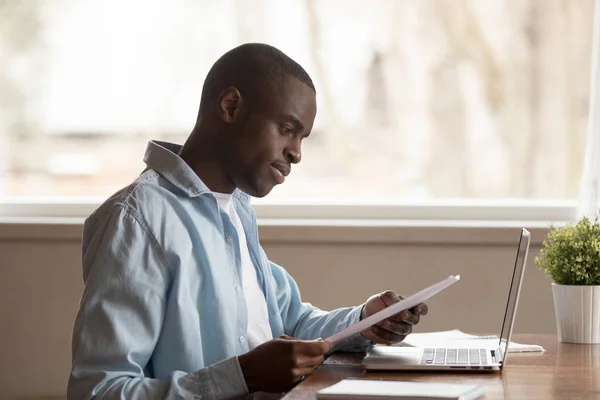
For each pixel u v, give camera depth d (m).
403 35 3.60
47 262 3.34
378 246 3.26
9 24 3.69
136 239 1.60
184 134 3.67
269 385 1.52
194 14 3.64
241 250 1.94
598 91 3.17
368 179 3.62
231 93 1.75
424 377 1.51
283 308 2.12
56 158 3.70
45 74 3.70
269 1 3.61
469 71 3.60
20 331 3.35
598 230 2.01
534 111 3.59
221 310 1.68
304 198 3.62
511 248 3.22
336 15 3.60
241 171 1.77
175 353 1.62
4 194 3.69
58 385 3.34
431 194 3.61
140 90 3.67
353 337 1.87
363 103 3.61
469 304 3.24
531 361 1.70
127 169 3.69
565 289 1.97
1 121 3.69
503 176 3.60
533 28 3.58
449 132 3.60
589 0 3.55
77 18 3.68
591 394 1.33
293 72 1.77
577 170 3.57
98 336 1.54
